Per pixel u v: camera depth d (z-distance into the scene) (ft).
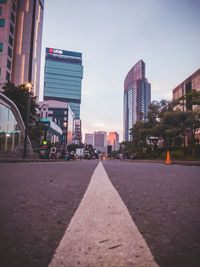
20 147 70.69
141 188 8.64
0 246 2.76
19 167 24.57
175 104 117.80
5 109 59.82
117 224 3.70
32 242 2.90
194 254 2.54
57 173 16.16
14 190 7.79
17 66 188.55
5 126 59.57
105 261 2.31
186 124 107.65
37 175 14.29
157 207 5.28
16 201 5.84
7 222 3.86
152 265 2.22
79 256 2.44
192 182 10.84
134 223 3.84
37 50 209.05
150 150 174.60
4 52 158.40
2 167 23.91
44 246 2.76
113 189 8.07
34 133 100.53
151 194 7.23
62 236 3.13
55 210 4.83
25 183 9.88
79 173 16.31
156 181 11.23
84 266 2.20
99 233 3.23
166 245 2.84
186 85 167.43
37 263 2.27
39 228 3.52
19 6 197.47
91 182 10.31
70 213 4.56
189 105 106.42
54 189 8.14
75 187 8.73
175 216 4.42
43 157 81.05
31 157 70.23
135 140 179.01
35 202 5.73
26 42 192.85
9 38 165.07
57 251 2.59
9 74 164.25
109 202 5.64
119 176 14.11
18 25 194.59
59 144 249.34
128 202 5.87
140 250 2.63
